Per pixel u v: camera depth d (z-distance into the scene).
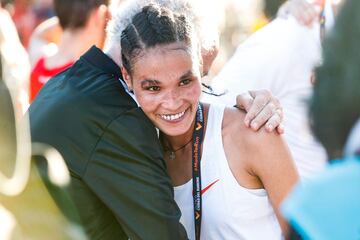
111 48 2.80
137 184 2.65
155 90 2.66
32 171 1.87
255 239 2.84
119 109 2.69
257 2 7.96
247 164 2.80
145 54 2.62
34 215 1.75
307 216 1.54
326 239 1.51
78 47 4.39
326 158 1.57
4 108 1.92
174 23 2.63
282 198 2.76
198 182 2.85
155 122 2.74
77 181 2.67
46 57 4.51
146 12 2.67
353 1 1.49
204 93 3.28
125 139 2.66
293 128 3.84
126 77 2.74
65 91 2.73
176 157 2.92
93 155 2.65
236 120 2.85
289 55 3.81
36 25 8.27
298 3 3.91
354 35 1.47
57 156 2.42
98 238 2.76
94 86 2.73
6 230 1.69
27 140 1.93
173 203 2.73
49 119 2.68
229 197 2.82
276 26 3.92
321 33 3.69
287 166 2.77
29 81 4.57
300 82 3.84
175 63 2.61
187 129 2.73
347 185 1.52
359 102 1.46
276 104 2.85
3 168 1.80
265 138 2.76
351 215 1.50
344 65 1.48
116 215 2.67
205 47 2.86
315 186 1.56
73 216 1.88
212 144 2.85
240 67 3.87
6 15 4.23
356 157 1.51
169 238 2.67
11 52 3.52
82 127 2.66
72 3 4.32
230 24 8.59
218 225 2.86
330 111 1.50
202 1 2.85
